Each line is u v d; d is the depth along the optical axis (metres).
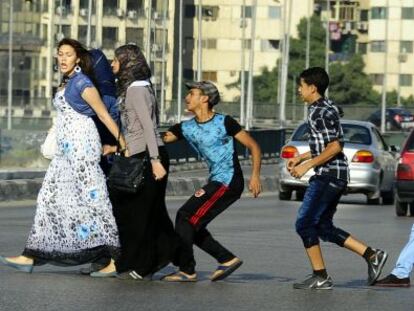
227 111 149.62
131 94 18.25
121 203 18.42
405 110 136.12
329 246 24.98
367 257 18.55
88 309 15.67
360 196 47.12
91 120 18.50
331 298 17.28
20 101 140.88
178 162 56.75
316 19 175.50
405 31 197.75
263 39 190.62
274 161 69.50
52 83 128.75
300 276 20.00
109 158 19.12
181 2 102.06
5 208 33.66
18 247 23.16
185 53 186.00
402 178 35.31
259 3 190.25
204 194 18.50
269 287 18.30
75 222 18.45
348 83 175.12
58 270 19.53
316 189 18.03
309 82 18.09
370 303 16.91
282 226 30.00
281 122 105.25
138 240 18.38
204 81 18.45
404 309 16.47
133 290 17.42
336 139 18.00
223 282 18.75
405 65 197.62
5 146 50.34
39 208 18.64
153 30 122.81
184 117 127.88
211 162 18.55
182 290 17.61
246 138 18.48
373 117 135.12
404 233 29.20
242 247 24.56
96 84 18.70
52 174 18.58
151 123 18.25
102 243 18.39
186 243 18.48
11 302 16.06
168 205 37.12
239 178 18.62
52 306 15.83
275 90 172.88
